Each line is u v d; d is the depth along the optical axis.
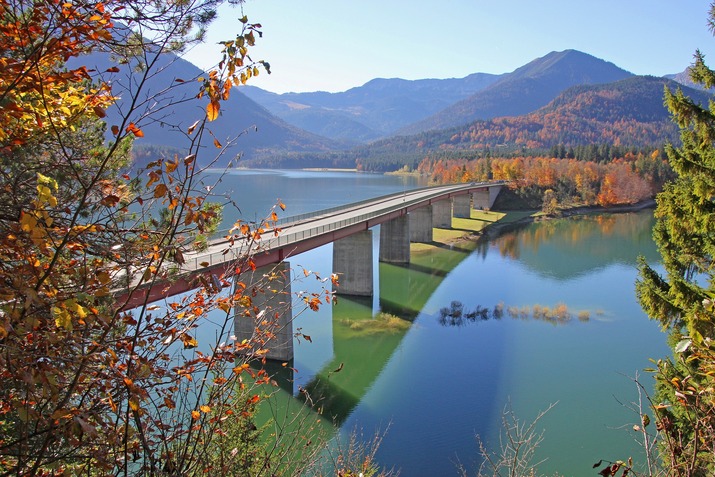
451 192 103.31
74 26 5.05
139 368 5.25
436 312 50.19
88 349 5.18
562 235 96.25
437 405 30.88
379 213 61.97
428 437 27.05
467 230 102.12
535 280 62.09
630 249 81.19
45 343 4.62
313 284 57.75
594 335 43.12
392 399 31.62
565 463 24.95
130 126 5.18
